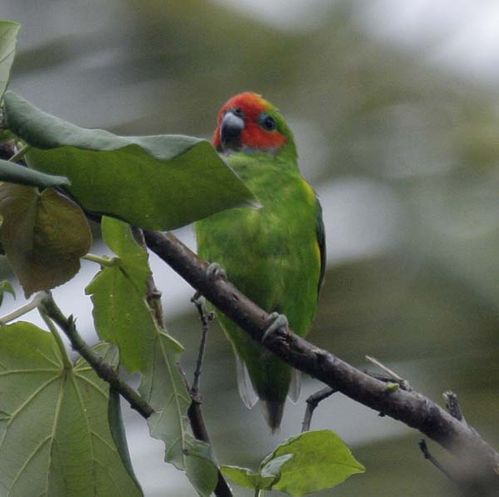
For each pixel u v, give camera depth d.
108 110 12.34
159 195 3.82
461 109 13.02
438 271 10.86
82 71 12.41
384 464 9.49
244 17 12.88
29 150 3.89
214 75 12.70
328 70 13.16
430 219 11.38
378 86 13.20
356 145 12.66
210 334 10.34
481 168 12.14
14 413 5.05
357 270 11.02
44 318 4.96
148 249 5.52
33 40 12.42
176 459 4.87
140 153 3.67
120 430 4.74
